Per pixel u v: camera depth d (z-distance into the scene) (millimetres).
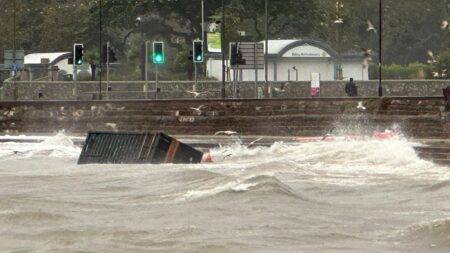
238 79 161375
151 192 48062
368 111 95375
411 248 31141
